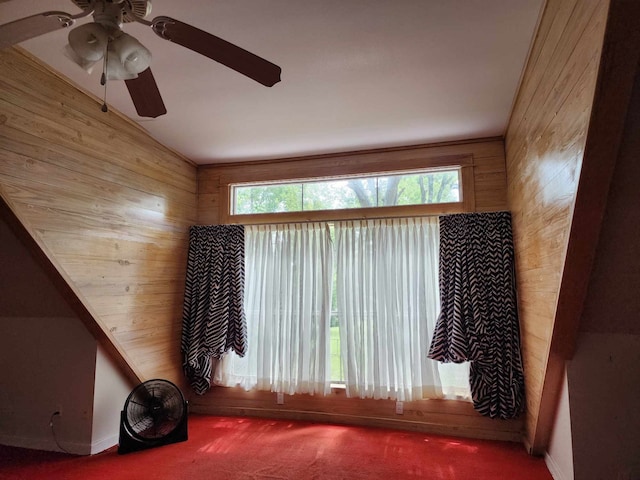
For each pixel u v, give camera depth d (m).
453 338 3.05
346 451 2.85
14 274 2.62
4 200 2.11
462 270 3.13
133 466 2.60
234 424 3.43
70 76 2.47
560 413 2.29
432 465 2.63
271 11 1.83
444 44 2.09
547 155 1.97
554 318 1.93
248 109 2.84
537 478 2.43
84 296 2.61
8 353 3.00
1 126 2.11
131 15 1.39
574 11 1.49
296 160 3.82
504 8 1.83
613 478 2.02
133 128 3.13
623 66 1.18
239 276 3.68
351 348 3.41
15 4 1.76
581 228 1.56
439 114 2.91
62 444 2.83
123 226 3.00
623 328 2.00
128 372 3.07
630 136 1.32
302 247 3.65
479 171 3.34
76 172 2.58
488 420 3.12
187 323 3.69
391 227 3.46
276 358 3.60
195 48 1.44
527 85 2.34
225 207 3.94
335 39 2.04
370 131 3.21
